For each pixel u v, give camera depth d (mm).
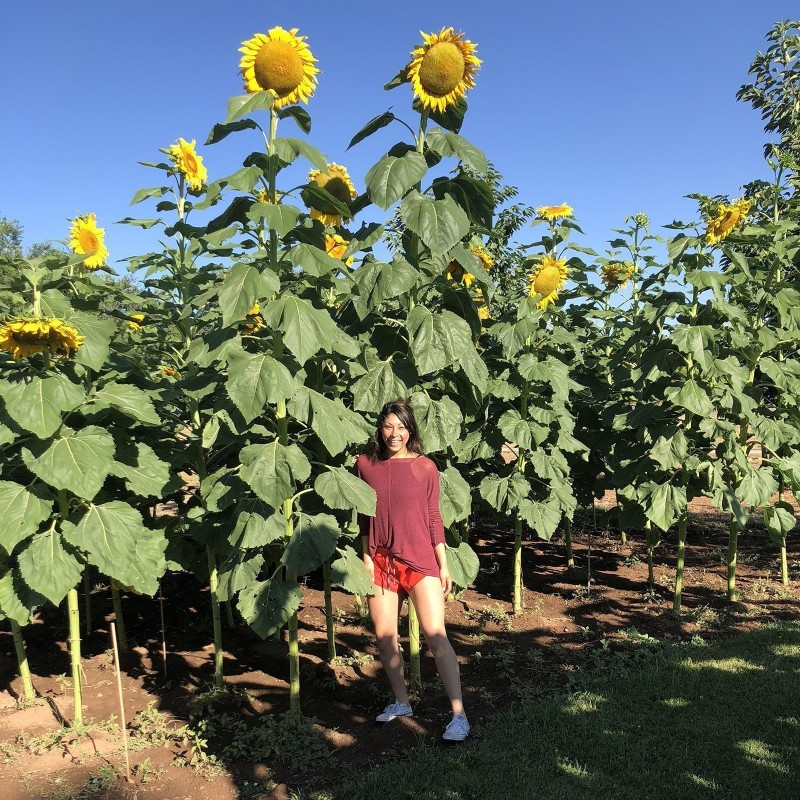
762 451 5945
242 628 5457
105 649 5039
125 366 4160
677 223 5359
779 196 5738
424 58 3494
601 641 4906
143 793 3119
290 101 3283
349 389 4305
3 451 3529
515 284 6715
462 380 4195
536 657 4660
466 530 6289
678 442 5078
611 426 6336
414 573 3645
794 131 9164
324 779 3191
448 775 3105
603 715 3666
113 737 3633
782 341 5492
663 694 3902
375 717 3881
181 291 4414
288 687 4328
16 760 3422
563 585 6469
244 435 3807
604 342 6859
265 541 3311
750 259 5367
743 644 4668
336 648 5000
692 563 7168
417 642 4180
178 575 6922
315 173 4117
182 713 3979
